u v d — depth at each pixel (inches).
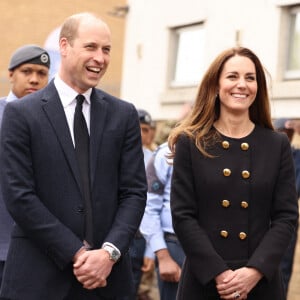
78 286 406.6
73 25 409.1
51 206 402.0
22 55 557.0
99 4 2030.0
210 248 400.5
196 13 976.3
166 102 1008.9
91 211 405.7
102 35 408.5
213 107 422.6
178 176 414.6
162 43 1030.4
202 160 412.5
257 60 425.1
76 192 403.2
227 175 407.5
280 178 413.4
